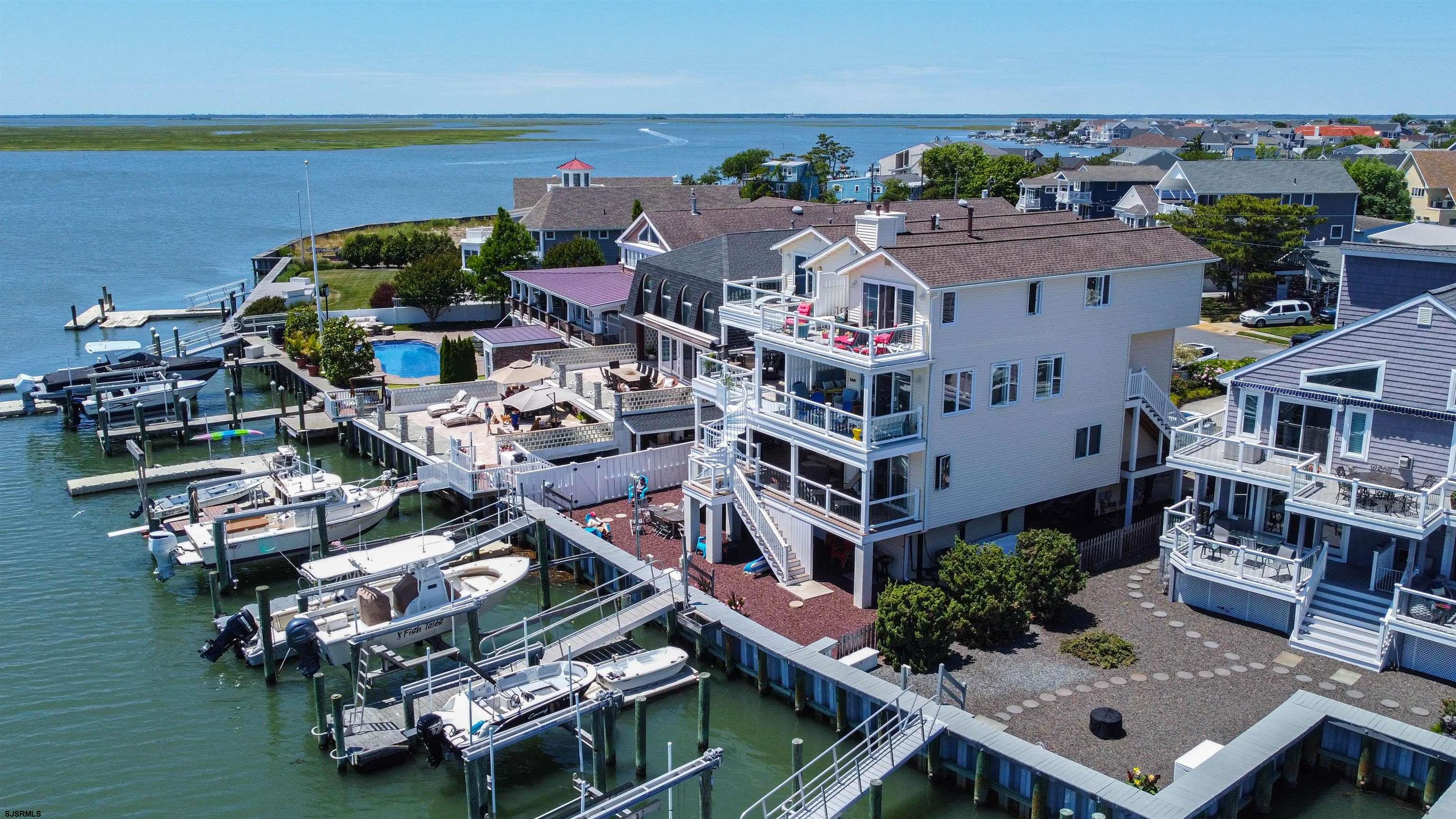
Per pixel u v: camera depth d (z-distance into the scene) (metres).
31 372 67.81
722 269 47.72
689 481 37.41
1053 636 30.72
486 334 59.78
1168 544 33.25
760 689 29.92
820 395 35.00
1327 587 30.22
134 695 30.31
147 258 119.69
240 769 26.91
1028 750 23.84
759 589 34.31
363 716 28.77
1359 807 24.17
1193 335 67.94
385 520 43.34
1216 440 32.81
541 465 42.19
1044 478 36.59
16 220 154.62
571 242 76.19
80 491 46.31
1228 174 91.56
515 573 35.44
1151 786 23.02
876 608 32.78
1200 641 30.22
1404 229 55.53
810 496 34.69
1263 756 23.22
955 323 32.69
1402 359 29.28
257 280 101.06
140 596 36.69
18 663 31.92
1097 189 114.44
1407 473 29.30
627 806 23.09
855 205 64.75
